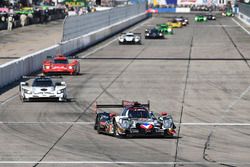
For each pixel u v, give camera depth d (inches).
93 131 2000.5
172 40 6505.9
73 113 2367.1
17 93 2893.7
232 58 4626.0
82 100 2701.8
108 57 4685.0
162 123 1876.2
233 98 2787.9
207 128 2071.9
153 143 1798.7
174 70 3865.7
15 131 1995.6
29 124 2128.4
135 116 1902.1
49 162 1536.7
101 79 3437.5
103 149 1705.2
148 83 3267.7
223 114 2368.4
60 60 3666.3
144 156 1612.9
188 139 1872.5
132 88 3080.7
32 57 3693.4
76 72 3646.7
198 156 1620.3
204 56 4773.6
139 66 4084.6
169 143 1802.4
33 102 2645.2
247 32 7815.0
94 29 6496.1
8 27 7834.6
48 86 2687.0
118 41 6314.0
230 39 6624.0
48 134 1942.7
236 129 2060.8
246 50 5305.1
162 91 2984.7
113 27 7426.2
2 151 1676.9
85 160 1560.0
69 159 1572.3
